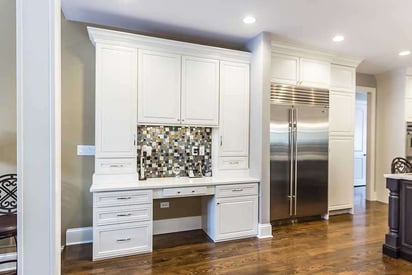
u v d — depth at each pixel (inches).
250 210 133.3
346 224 154.9
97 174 115.9
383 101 213.5
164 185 116.5
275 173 146.9
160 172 137.1
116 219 109.1
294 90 152.8
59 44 53.6
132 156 121.3
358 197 229.5
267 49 135.3
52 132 49.9
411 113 199.3
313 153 157.9
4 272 99.2
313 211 158.2
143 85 121.9
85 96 125.1
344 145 176.7
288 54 151.3
